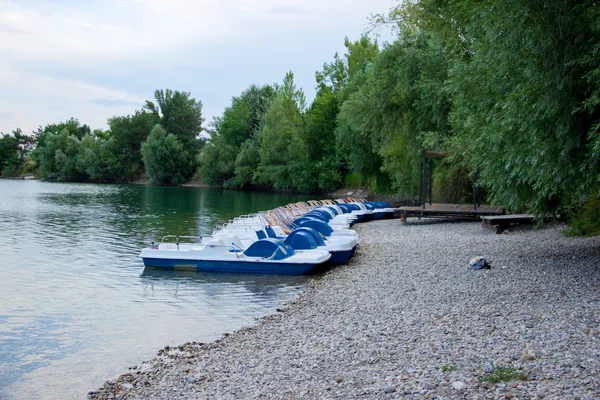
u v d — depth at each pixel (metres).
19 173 124.31
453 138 22.47
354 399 5.87
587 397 5.12
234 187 81.06
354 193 61.00
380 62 32.38
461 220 28.23
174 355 8.70
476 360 6.66
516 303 9.51
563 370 5.93
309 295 12.52
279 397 6.24
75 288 13.98
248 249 16.28
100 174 98.94
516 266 13.00
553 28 9.43
